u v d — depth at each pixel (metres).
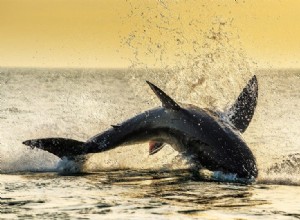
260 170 63.03
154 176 62.53
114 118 129.75
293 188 54.72
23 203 47.56
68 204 47.12
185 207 46.03
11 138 91.31
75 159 66.38
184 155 65.00
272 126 115.94
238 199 49.53
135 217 42.50
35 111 157.62
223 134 62.12
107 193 52.16
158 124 66.44
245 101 72.75
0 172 64.56
